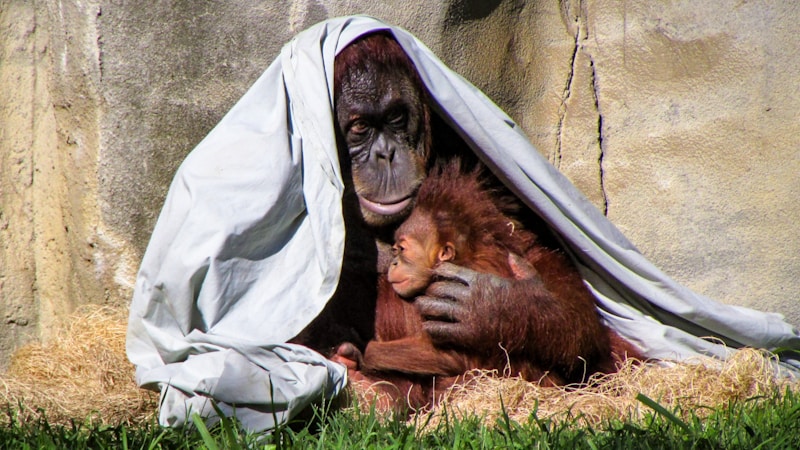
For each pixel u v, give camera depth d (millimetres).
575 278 9539
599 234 9641
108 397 9023
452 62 12180
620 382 9000
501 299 8945
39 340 11375
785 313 11141
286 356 8102
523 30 12727
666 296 9711
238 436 7109
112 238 10805
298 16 11383
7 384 8992
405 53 9945
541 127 12680
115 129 10742
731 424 7438
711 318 9672
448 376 9109
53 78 11000
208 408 7539
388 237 9852
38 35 11227
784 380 9305
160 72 10875
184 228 8578
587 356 9297
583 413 7770
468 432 7082
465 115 9477
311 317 8555
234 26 11156
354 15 10453
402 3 11781
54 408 8703
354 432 7211
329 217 8781
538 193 9578
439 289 9086
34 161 11336
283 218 8852
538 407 8273
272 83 9547
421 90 9984
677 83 12008
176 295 8453
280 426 7383
